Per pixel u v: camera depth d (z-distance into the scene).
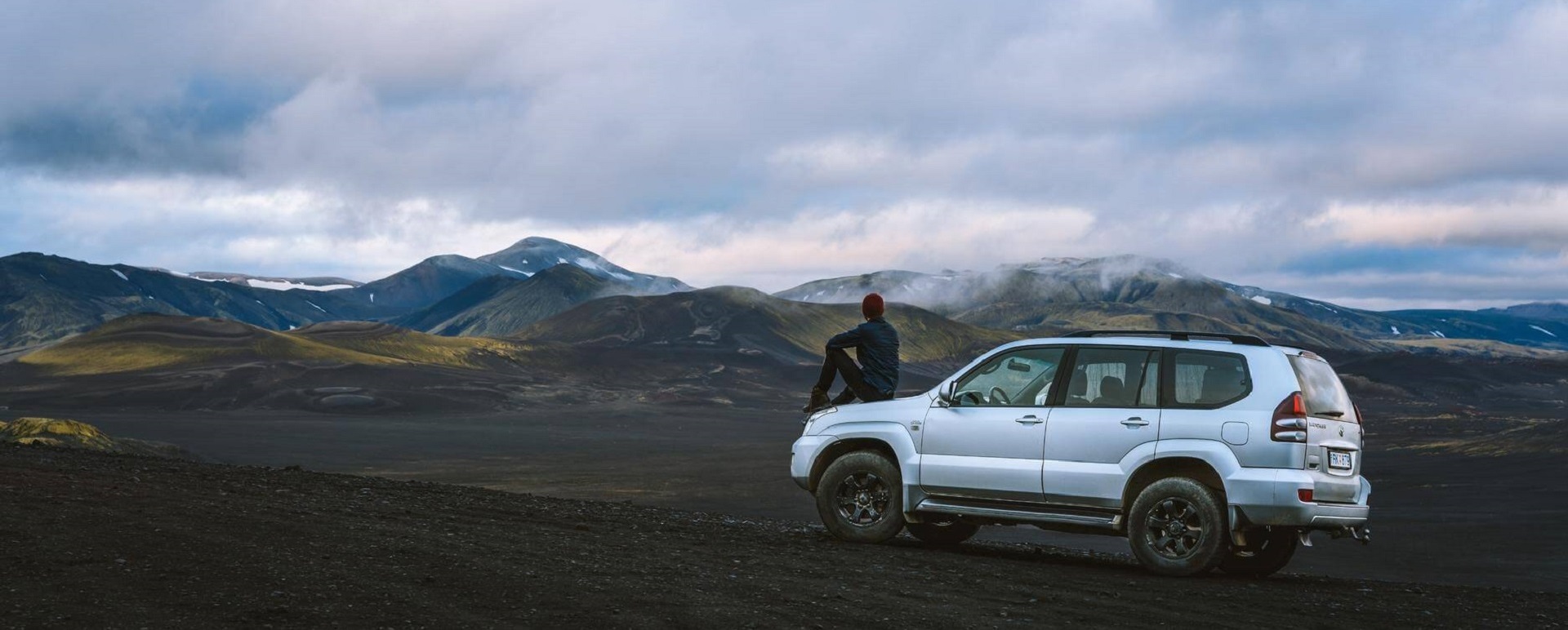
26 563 7.42
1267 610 8.30
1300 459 9.61
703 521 13.56
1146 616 7.75
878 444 11.77
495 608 6.81
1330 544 42.38
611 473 93.31
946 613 7.38
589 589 7.51
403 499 13.68
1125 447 10.23
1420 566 36.69
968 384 11.25
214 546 8.52
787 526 13.88
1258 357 9.98
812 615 7.05
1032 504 10.65
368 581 7.43
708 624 6.60
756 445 132.62
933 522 12.11
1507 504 62.66
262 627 6.05
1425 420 169.75
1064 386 10.68
